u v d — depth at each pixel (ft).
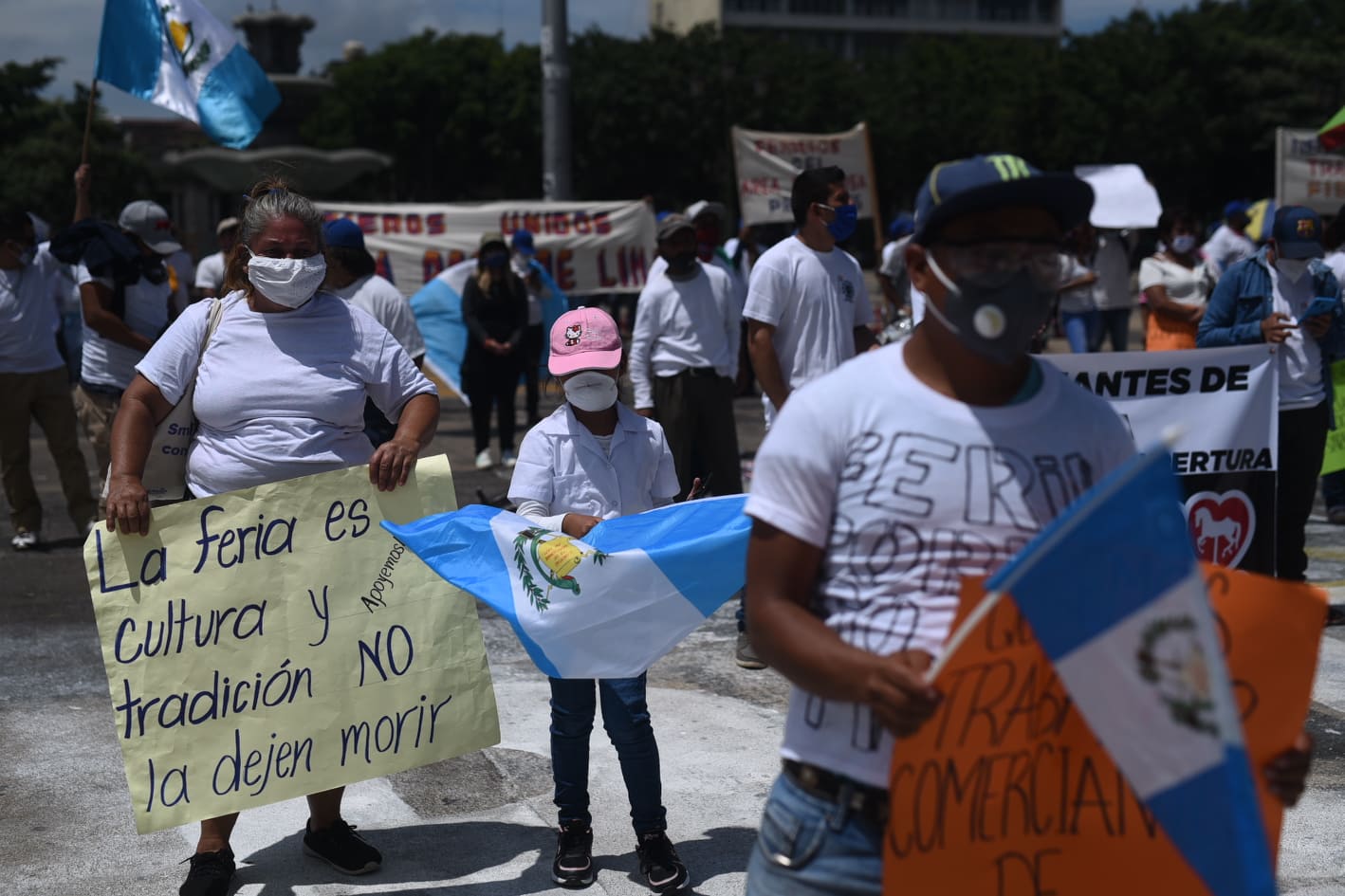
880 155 148.87
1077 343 45.52
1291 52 148.97
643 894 12.21
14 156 120.16
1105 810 6.66
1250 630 6.79
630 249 49.98
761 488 6.83
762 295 17.80
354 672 12.12
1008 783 6.63
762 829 7.23
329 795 12.73
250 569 11.96
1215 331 20.70
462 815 14.12
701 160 144.56
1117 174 47.44
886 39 308.81
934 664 6.31
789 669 6.57
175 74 24.44
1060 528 5.98
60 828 13.79
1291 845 13.08
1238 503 17.94
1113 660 6.08
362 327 12.47
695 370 22.20
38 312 26.61
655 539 11.05
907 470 6.64
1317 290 20.33
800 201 17.99
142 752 11.73
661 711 17.19
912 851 6.59
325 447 12.27
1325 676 18.11
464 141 149.18
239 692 11.94
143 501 11.69
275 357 12.16
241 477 12.09
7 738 16.37
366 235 48.06
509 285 35.40
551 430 12.59
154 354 12.19
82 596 23.34
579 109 141.28
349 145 149.38
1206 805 5.90
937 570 6.63
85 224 24.93
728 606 22.66
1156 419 17.63
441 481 12.26
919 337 6.89
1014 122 144.25
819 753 6.87
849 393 6.78
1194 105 144.56
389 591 12.18
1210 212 158.51
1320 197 46.91
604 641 11.07
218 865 12.17
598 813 14.11
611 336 12.41
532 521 11.57
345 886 12.46
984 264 6.48
